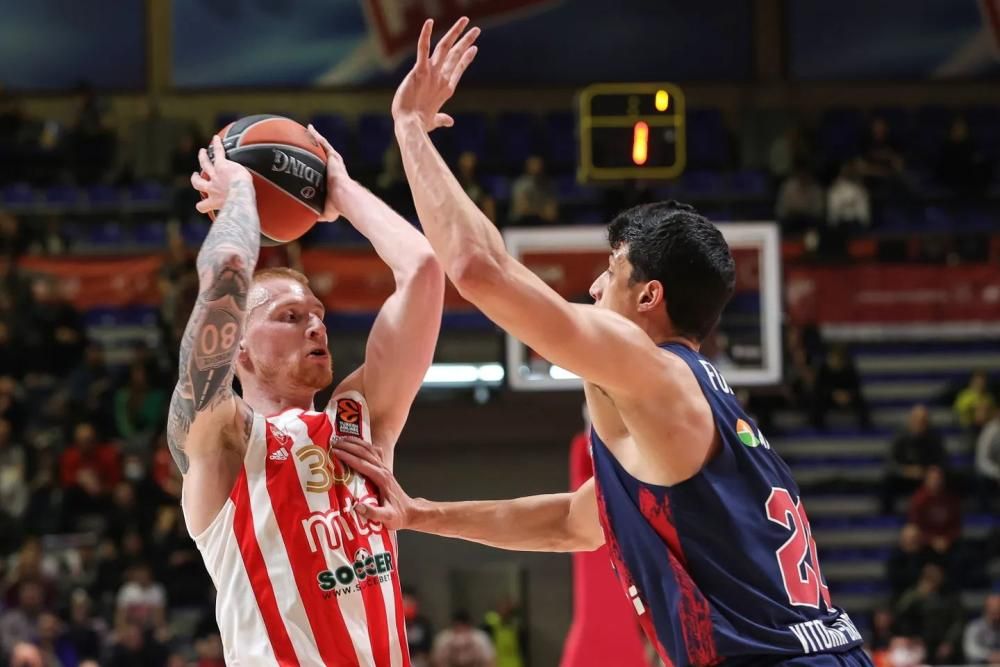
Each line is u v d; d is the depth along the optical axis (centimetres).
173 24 1731
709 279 308
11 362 1366
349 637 310
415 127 303
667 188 1587
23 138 1622
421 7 1730
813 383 1412
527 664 1257
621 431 302
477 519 355
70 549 1153
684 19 1745
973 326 1512
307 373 330
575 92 1736
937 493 1234
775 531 293
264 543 311
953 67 1753
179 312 1363
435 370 1295
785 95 1744
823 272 1468
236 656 310
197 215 1538
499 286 272
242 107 1723
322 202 341
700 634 284
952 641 1107
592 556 656
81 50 1727
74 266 1476
